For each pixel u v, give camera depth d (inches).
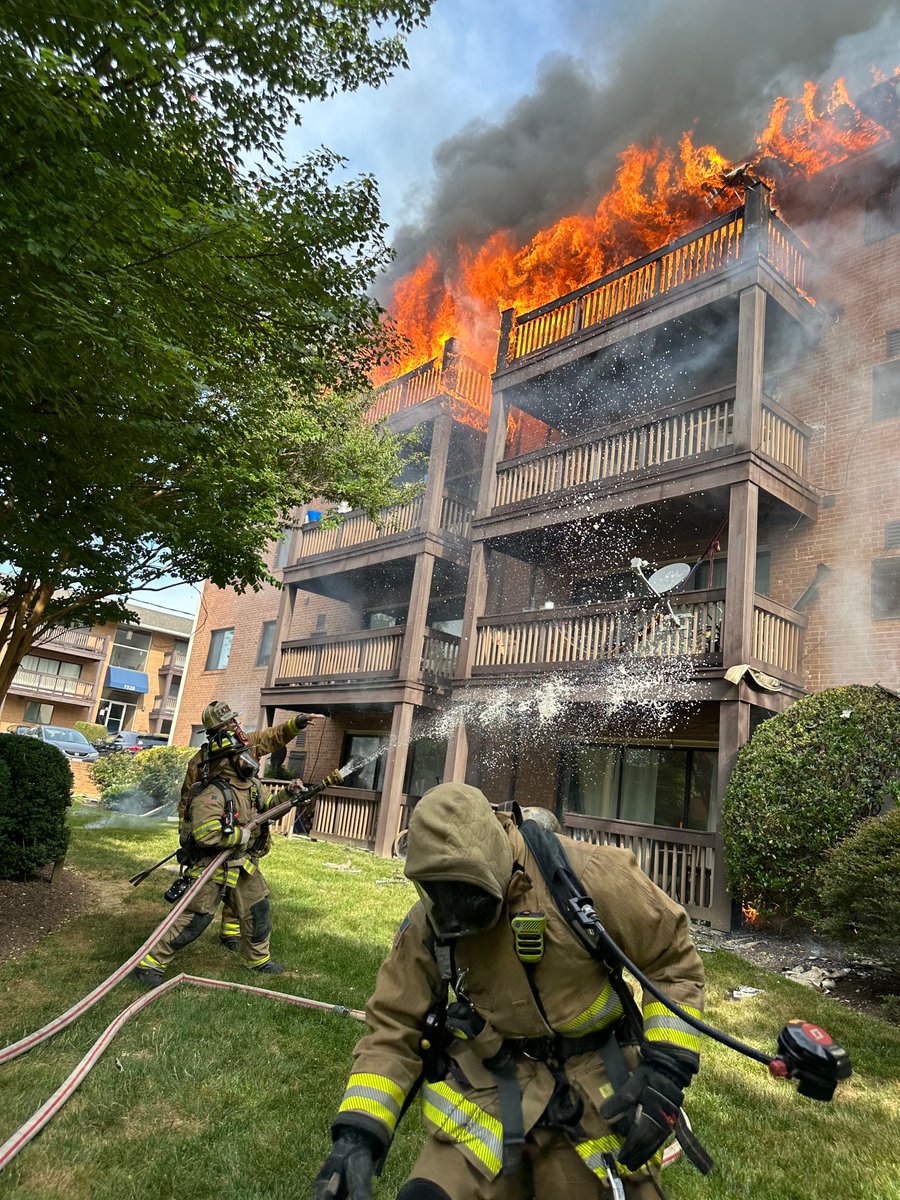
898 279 402.9
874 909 222.4
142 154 140.3
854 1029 191.2
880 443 387.2
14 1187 95.1
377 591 669.3
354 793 533.6
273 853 417.7
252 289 159.6
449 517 554.3
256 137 177.0
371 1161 57.6
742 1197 109.5
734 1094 147.8
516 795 480.4
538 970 63.4
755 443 356.8
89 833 436.8
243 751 193.3
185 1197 97.7
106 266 122.7
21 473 161.5
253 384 203.5
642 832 359.3
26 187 108.7
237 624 853.2
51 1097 115.6
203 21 144.6
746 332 370.0
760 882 292.8
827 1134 132.6
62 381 131.2
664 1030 62.0
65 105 106.3
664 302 409.1
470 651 458.3
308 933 236.1
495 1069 64.5
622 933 66.2
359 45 183.0
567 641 414.9
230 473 222.4
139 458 170.4
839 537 389.4
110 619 289.4
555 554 492.1
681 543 444.5
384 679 522.3
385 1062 64.3
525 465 470.3
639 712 421.4
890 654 359.6
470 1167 60.9
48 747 272.8
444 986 69.5
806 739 296.4
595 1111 62.0
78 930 214.1
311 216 178.7
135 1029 146.1
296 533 655.8
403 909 286.0
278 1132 114.8
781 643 371.2
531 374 476.7
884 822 234.5
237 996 170.2
